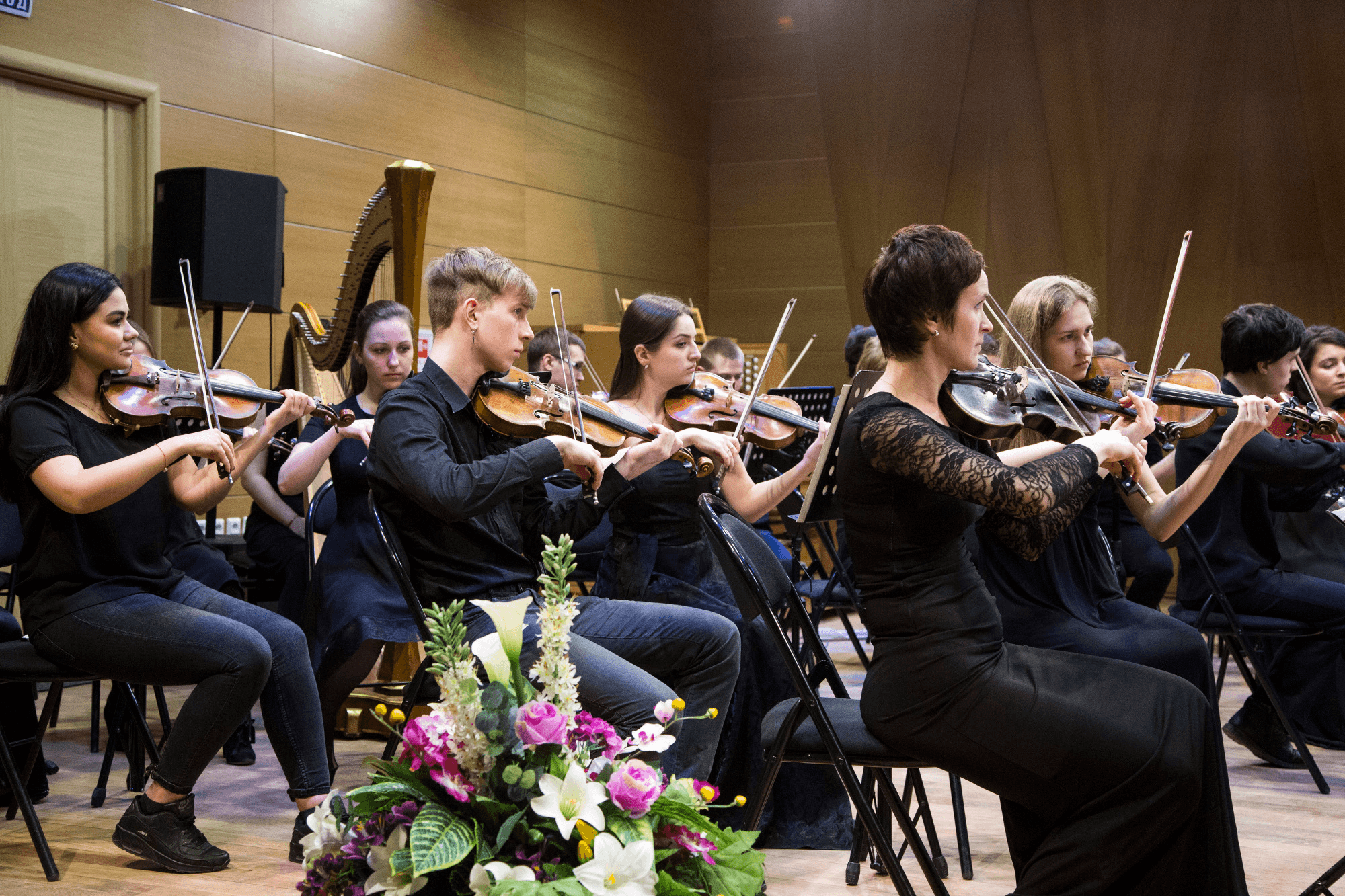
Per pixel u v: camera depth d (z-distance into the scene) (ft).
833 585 12.03
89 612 7.70
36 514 7.77
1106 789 5.45
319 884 4.78
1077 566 7.89
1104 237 22.06
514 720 4.57
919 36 23.43
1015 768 5.54
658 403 9.76
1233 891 5.54
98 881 7.59
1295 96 21.03
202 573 10.89
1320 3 20.57
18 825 8.82
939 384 6.14
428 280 7.50
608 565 8.80
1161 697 5.57
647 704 6.70
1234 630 10.12
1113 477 7.88
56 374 7.89
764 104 26.58
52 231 14.96
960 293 5.81
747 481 8.82
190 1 16.46
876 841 5.84
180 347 16.19
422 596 7.25
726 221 27.04
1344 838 8.64
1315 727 11.66
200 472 8.60
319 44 18.40
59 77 14.74
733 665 7.39
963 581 5.80
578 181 23.68
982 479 5.40
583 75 23.75
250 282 14.66
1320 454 10.02
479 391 8.12
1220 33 21.18
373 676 12.11
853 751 5.93
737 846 5.05
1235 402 9.97
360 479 10.37
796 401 12.74
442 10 20.61
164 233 14.56
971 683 5.61
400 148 19.85
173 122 16.24
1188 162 21.65
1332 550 11.48
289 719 7.89
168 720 10.23
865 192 24.56
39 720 8.64
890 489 5.72
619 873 4.42
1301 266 21.44
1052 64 22.24
